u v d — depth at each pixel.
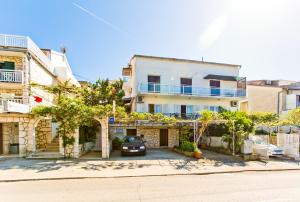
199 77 26.62
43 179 9.92
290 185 9.13
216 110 26.66
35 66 19.16
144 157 16.34
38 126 19.22
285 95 31.53
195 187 8.71
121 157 16.27
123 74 28.41
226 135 18.44
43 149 17.86
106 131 15.92
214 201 6.95
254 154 16.44
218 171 11.89
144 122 17.78
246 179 10.26
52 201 6.94
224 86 27.64
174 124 19.78
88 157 15.94
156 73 25.11
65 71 25.11
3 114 15.22
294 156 16.39
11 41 17.06
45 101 21.44
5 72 17.08
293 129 21.19
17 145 17.31
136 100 24.16
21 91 18.12
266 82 35.41
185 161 14.79
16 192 7.95
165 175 11.03
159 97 24.83
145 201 6.93
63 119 15.38
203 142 22.70
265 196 7.51
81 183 9.32
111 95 24.83
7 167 12.22
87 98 24.00
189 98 25.89
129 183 9.35
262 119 25.34
